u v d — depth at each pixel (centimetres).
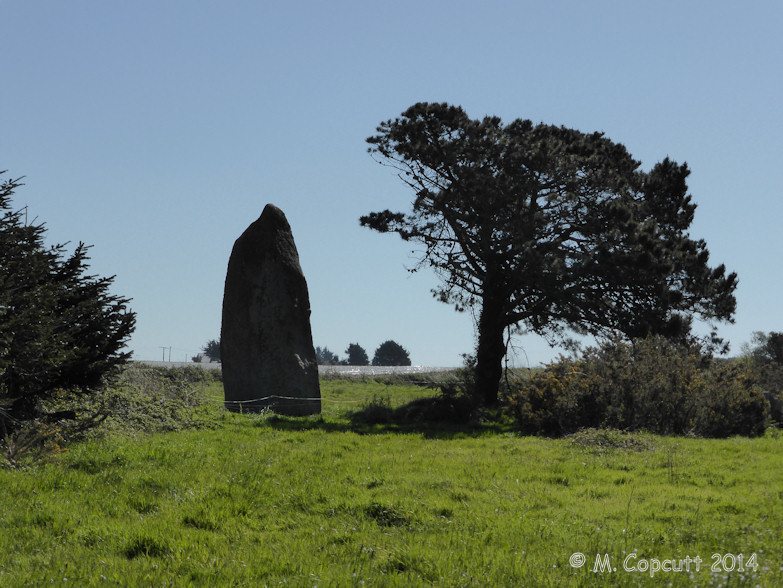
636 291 3338
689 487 1470
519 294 3566
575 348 3462
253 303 2931
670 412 2486
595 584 820
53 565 857
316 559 902
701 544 1017
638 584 825
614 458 1830
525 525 1102
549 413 2495
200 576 830
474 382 3456
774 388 3688
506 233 3334
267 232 2981
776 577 857
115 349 1875
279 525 1110
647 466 1727
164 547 950
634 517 1194
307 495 1284
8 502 1139
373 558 923
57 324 1638
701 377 2648
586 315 3394
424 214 3456
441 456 1852
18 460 1436
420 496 1312
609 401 2481
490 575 848
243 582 812
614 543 1007
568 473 1612
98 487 1280
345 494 1305
